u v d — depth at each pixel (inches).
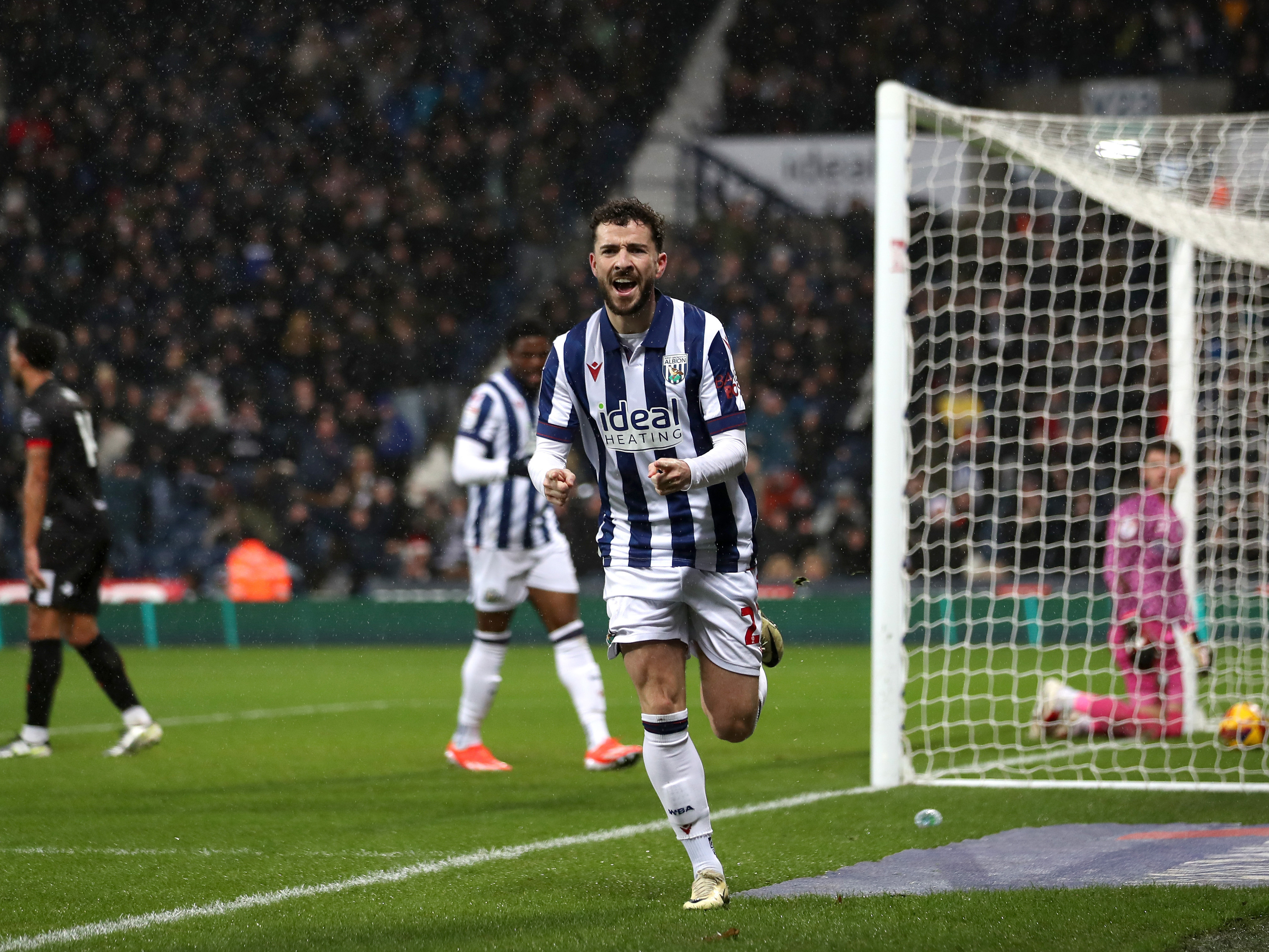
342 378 2311.8
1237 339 1127.0
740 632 463.2
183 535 2033.7
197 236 2444.6
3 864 541.6
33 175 2469.2
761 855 546.9
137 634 1887.3
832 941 390.3
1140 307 2082.9
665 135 2501.2
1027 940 390.0
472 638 1879.9
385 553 2057.1
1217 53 2444.6
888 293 734.5
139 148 2490.2
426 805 685.9
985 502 1937.7
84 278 2412.6
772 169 2397.9
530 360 811.4
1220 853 534.3
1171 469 964.0
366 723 1072.8
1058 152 872.3
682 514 457.4
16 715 1145.4
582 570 1948.8
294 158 2501.2
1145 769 793.6
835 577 2037.4
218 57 2529.5
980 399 2020.2
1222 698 1039.0
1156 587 958.4
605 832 605.0
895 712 737.0
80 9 2509.8
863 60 2504.9
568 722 1070.4
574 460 1972.2
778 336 2278.5
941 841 572.7
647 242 445.7
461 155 2502.5
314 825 630.5
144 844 585.0
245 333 2331.4
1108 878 486.3
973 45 2498.8
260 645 1884.8
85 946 406.3
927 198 2180.1
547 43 2541.8
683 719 457.1
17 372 863.1
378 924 430.6
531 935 407.5
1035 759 863.7
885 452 735.7
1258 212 906.7
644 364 454.9
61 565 860.6
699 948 383.9
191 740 962.1
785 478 2063.2
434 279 2423.7
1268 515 1076.5
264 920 439.2
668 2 2532.0
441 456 2245.3
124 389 2161.7
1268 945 387.2
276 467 2097.7
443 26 2556.6
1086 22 2470.5
